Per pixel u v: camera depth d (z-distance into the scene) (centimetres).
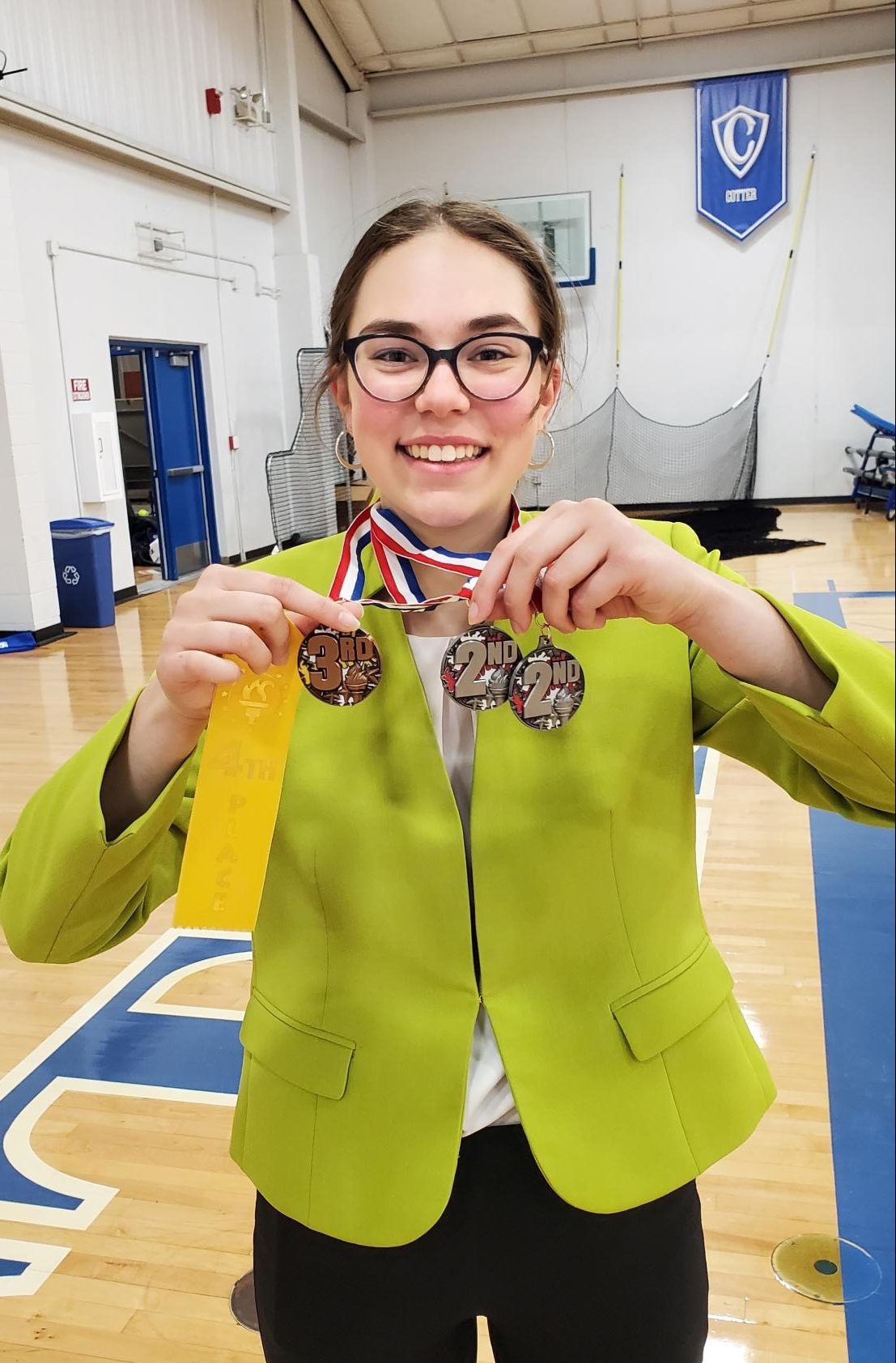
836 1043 251
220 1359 173
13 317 708
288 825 84
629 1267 89
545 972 83
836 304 1252
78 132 771
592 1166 82
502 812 82
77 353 812
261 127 1076
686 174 1252
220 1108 239
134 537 1079
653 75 1240
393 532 82
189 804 90
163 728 77
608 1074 84
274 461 1121
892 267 1231
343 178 1304
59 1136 230
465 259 77
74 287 805
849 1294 180
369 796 82
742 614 73
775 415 1295
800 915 320
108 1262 194
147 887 88
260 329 1122
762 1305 178
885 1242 191
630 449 1319
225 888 75
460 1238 88
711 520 1188
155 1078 251
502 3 1181
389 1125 83
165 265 929
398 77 1301
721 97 1220
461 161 1307
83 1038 269
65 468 810
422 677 86
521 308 79
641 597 71
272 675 75
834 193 1228
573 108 1262
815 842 377
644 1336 91
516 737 82
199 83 969
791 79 1211
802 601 745
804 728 74
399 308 77
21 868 81
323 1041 85
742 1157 214
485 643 79
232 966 305
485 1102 85
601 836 82
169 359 966
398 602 82
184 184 954
